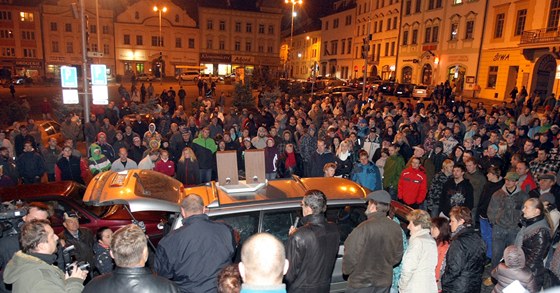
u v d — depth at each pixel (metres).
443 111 16.42
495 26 32.47
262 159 5.16
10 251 3.87
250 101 21.31
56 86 49.12
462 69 36.56
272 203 4.66
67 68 12.00
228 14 66.38
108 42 60.69
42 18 57.75
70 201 6.37
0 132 10.33
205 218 3.48
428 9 41.12
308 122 13.18
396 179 8.54
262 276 2.16
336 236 3.82
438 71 39.75
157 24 62.53
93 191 4.29
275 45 69.38
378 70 51.03
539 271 4.48
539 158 8.34
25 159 8.94
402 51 45.88
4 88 45.31
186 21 64.44
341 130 12.32
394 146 8.63
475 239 4.20
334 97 28.27
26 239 3.02
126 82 55.34
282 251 2.25
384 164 9.16
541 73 28.20
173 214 5.31
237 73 48.56
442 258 4.68
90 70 12.67
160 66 56.81
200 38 65.81
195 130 12.62
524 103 23.58
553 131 11.76
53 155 9.85
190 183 8.99
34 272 2.91
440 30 39.38
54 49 58.81
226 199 4.68
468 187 6.62
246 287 2.19
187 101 34.31
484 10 33.50
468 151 8.68
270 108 18.72
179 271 3.32
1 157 8.40
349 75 58.75
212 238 3.38
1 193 6.32
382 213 4.10
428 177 8.80
